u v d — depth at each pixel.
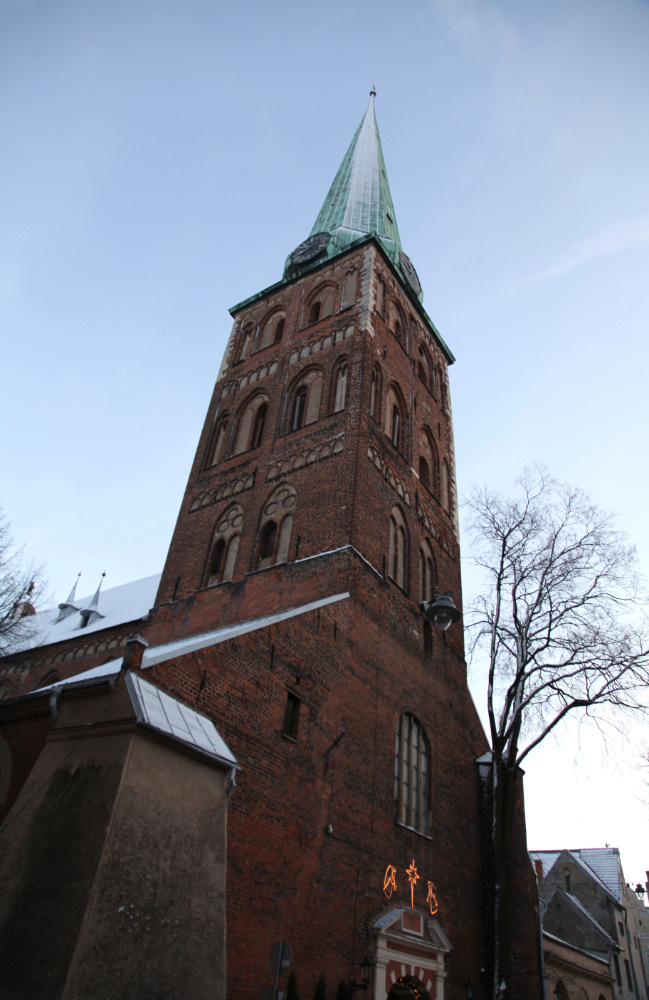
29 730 13.49
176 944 10.04
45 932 9.16
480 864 24.17
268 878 14.16
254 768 14.81
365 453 26.48
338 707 18.95
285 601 23.14
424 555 29.67
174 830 11.04
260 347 35.66
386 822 19.36
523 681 22.98
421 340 37.50
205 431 33.31
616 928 48.44
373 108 54.81
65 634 35.94
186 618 25.75
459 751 25.83
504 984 18.84
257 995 12.85
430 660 26.09
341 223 40.66
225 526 28.03
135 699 11.82
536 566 24.58
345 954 15.86
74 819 10.41
